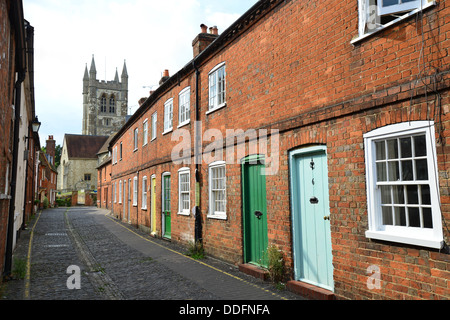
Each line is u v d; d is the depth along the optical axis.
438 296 3.94
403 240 4.29
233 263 8.39
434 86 4.07
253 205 7.91
